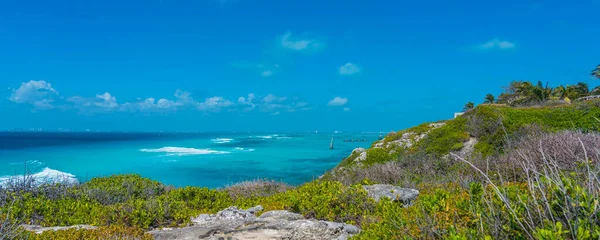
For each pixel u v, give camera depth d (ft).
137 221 26.25
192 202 37.63
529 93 167.53
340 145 320.50
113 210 27.43
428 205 13.64
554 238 8.18
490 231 10.11
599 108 65.51
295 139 470.80
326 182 31.50
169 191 42.70
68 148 241.96
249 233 23.71
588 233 8.18
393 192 28.86
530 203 10.48
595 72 77.77
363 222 22.21
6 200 30.63
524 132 60.39
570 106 70.79
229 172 127.03
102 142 343.26
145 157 180.24
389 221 14.16
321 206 27.40
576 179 11.91
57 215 28.71
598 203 8.91
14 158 162.09
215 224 26.76
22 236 20.45
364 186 31.78
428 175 50.16
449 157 58.34
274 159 176.45
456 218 12.50
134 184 41.37
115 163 150.51
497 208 10.77
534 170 10.62
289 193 33.81
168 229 26.09
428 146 71.36
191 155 195.42
